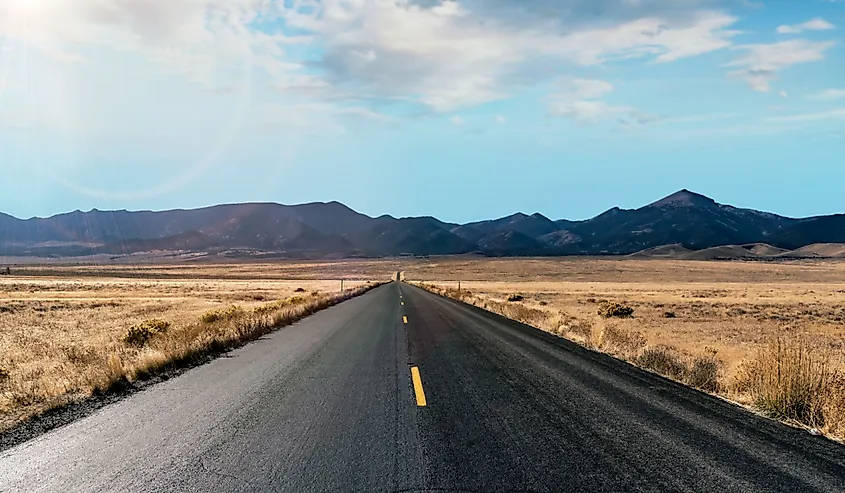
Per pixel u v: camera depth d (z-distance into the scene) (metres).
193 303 41.84
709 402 8.57
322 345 15.41
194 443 6.48
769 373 8.70
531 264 178.12
